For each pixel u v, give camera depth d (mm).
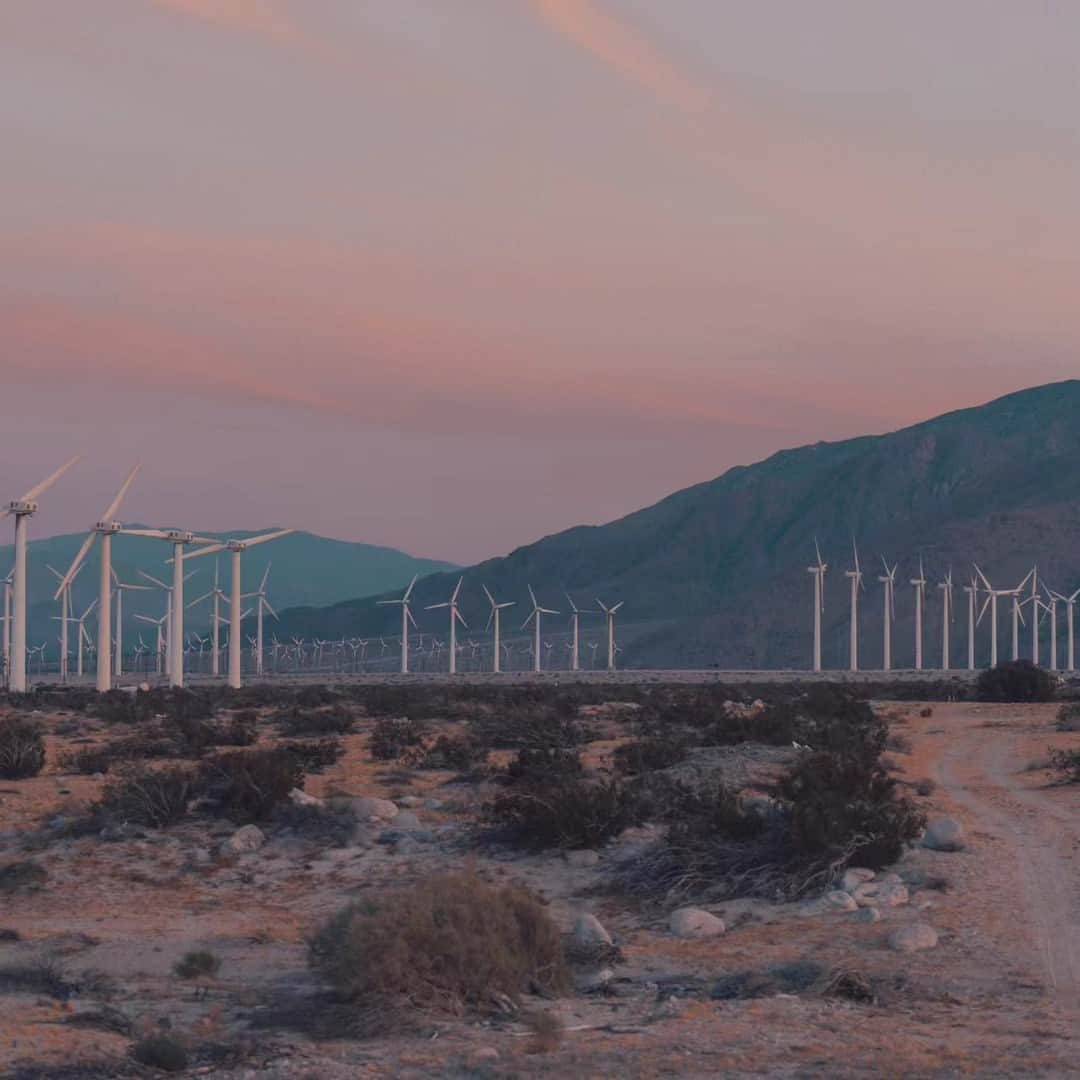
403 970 19562
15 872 31844
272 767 38719
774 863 29078
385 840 35062
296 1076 16312
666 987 21281
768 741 55719
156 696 101000
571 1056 16984
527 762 45531
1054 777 47500
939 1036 17781
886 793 33031
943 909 26078
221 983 22812
